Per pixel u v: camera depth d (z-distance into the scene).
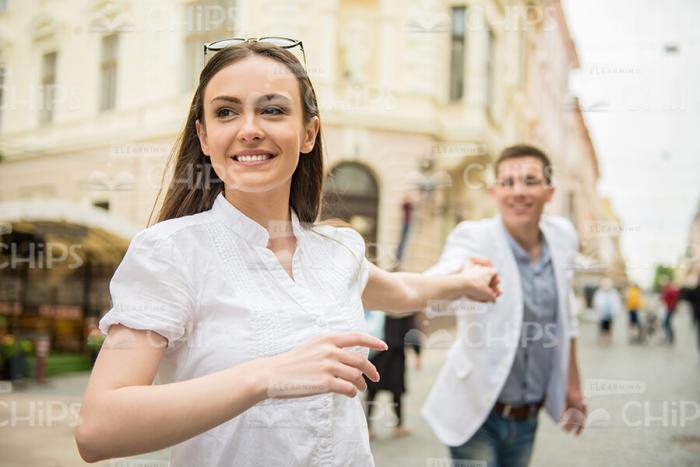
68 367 5.84
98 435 0.74
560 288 2.06
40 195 8.41
